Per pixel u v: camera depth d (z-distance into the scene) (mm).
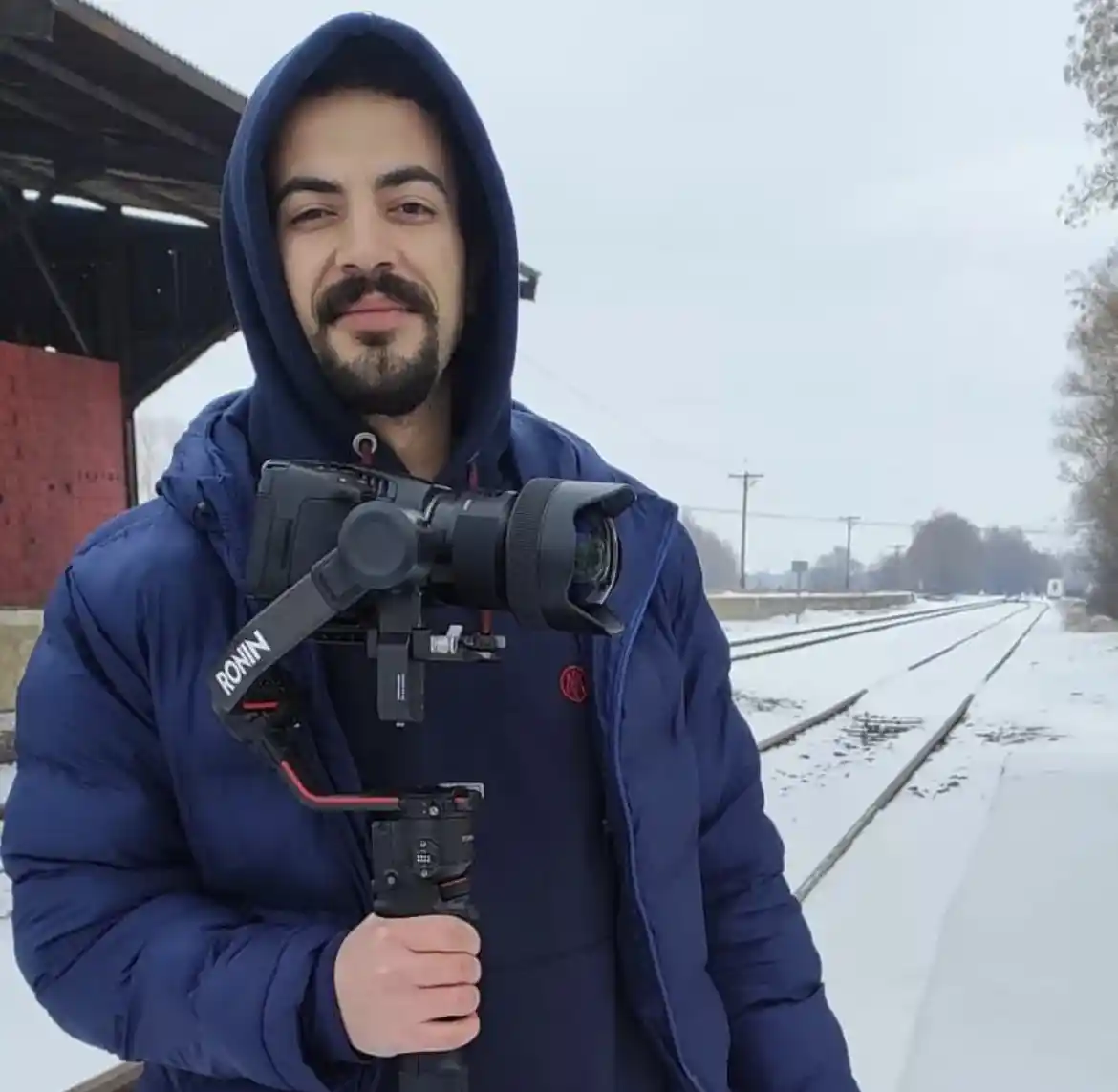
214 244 13406
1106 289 23969
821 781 9641
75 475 12156
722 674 1739
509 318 1481
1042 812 8461
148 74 8562
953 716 14406
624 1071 1473
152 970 1216
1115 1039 4227
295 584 1181
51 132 10508
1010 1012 4512
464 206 1491
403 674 1151
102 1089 3236
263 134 1363
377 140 1388
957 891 6281
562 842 1431
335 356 1375
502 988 1365
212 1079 1297
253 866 1288
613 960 1470
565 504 1151
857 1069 4020
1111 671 23062
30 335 13359
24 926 1288
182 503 1341
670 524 1630
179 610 1315
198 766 1294
